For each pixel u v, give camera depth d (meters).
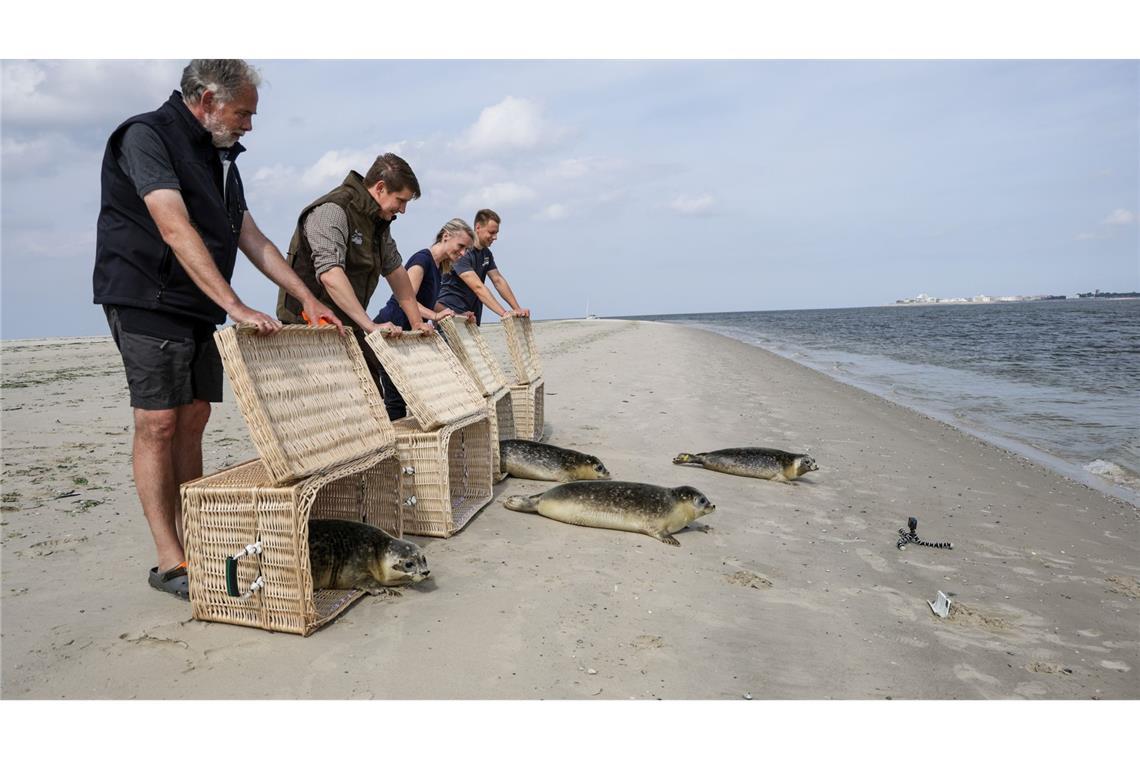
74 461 6.63
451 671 3.17
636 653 3.43
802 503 6.39
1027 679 3.46
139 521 4.99
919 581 4.69
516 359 7.76
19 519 4.96
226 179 3.98
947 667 3.53
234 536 3.46
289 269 4.41
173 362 3.64
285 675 3.10
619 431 9.09
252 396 3.48
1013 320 56.16
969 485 7.43
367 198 5.18
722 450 7.31
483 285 7.74
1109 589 4.75
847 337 40.12
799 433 9.73
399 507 4.75
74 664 3.12
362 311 5.04
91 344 25.56
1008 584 4.73
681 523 5.30
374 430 4.52
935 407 13.24
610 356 20.77
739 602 4.13
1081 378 17.42
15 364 16.39
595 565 4.55
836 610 4.12
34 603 3.68
